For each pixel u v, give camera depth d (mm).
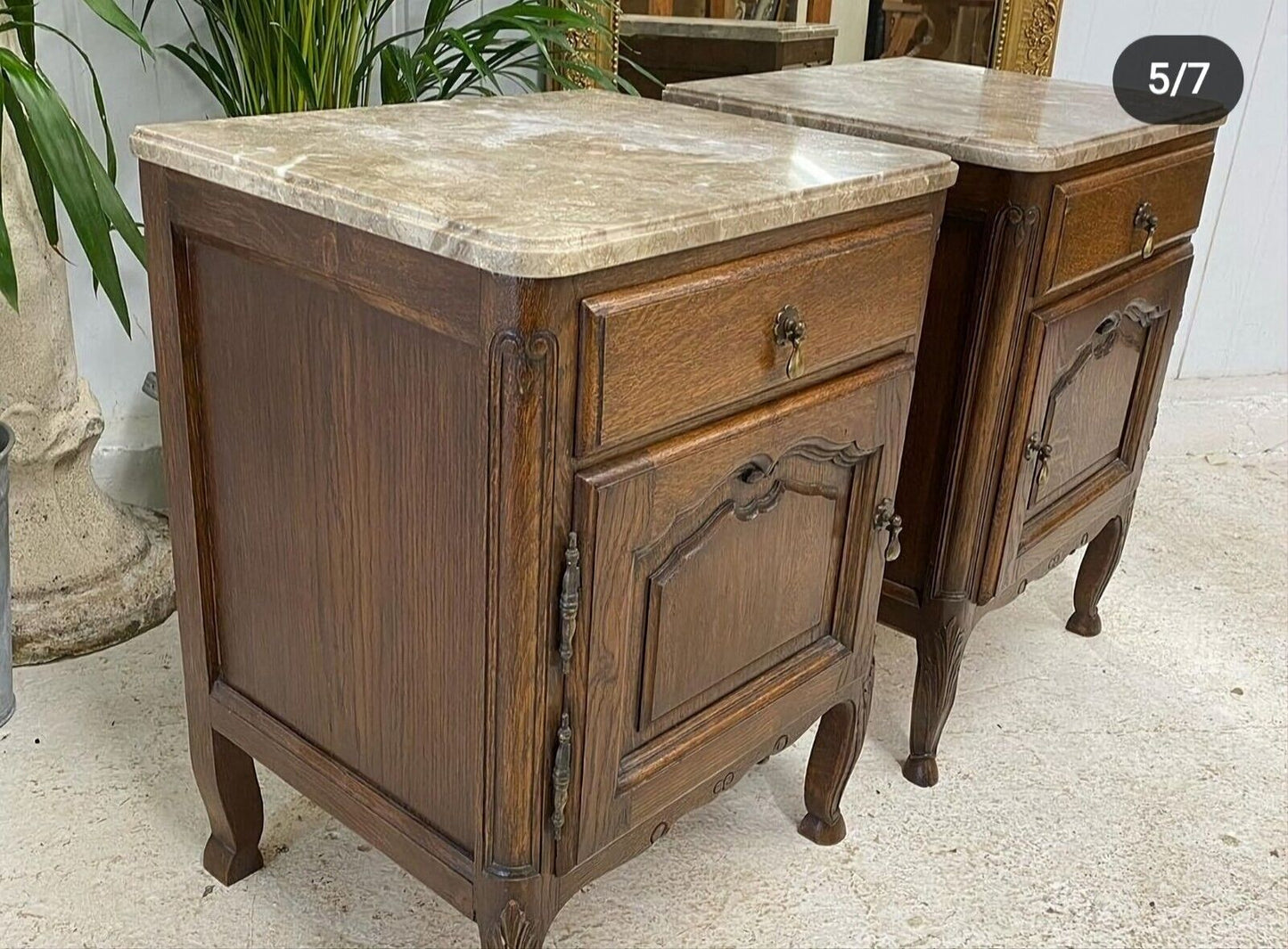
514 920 947
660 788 1018
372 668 984
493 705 881
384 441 889
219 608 1119
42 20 1566
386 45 1522
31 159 1226
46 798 1332
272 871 1261
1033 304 1239
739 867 1306
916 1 1830
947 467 1310
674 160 995
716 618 1012
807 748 1505
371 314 860
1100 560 1715
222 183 908
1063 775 1483
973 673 1680
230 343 987
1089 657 1735
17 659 1545
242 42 1509
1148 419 1588
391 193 821
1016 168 1155
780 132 1156
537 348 766
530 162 957
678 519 923
